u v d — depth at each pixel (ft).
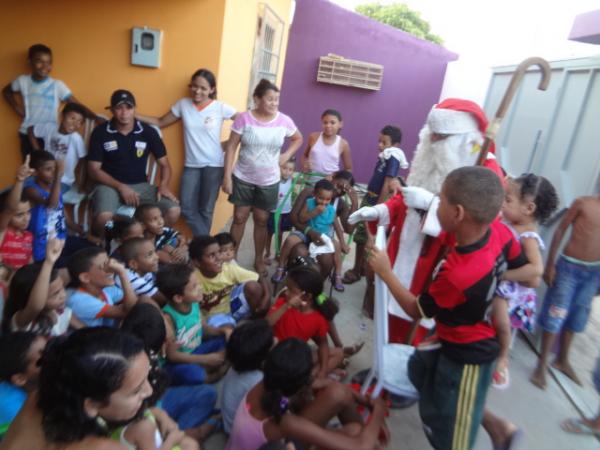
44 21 12.55
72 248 11.08
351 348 9.41
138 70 12.85
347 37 26.23
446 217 5.65
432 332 8.54
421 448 7.72
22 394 5.80
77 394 3.74
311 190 12.55
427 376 6.54
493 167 8.26
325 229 12.39
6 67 12.94
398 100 27.53
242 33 14.58
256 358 6.97
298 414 6.90
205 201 13.26
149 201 12.56
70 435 3.79
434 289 5.86
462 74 25.03
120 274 7.76
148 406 5.27
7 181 13.78
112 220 11.57
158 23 12.46
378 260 6.47
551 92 14.51
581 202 9.34
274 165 12.72
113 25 12.55
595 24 15.49
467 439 6.06
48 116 12.83
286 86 26.94
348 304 12.39
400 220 8.56
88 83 13.03
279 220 13.99
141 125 12.30
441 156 8.30
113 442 3.97
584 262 9.43
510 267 6.70
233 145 12.51
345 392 6.73
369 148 28.27
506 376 6.94
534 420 8.86
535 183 8.11
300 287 8.14
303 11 25.73
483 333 5.93
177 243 11.48
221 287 9.63
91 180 12.94
